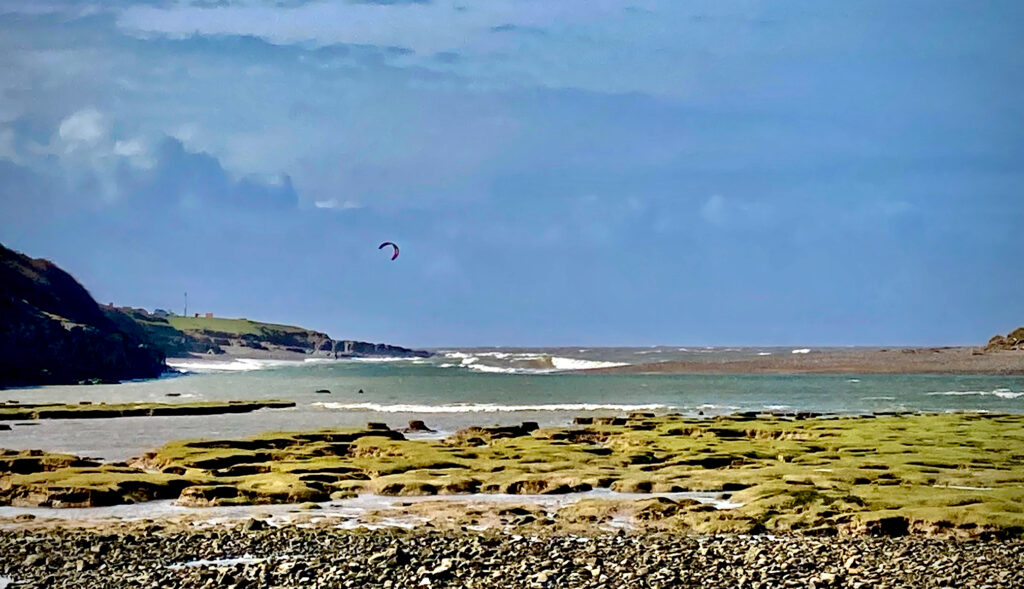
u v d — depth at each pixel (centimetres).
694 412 11025
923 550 3425
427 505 4669
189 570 3186
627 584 2952
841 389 14612
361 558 3334
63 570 3209
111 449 7531
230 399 14062
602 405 12056
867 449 6562
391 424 9744
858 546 3512
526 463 6062
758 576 3025
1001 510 3953
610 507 4441
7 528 4097
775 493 4562
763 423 8681
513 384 16888
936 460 5888
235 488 4931
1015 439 7081
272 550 3538
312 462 6078
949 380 16425
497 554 3397
